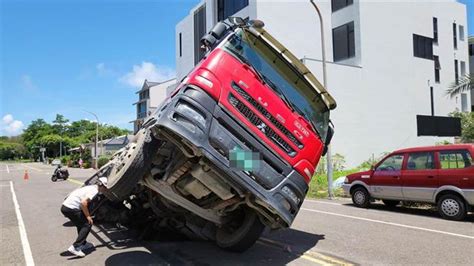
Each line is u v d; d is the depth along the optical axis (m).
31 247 8.22
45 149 102.38
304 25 28.98
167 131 5.90
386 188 12.48
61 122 122.12
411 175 11.84
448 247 7.87
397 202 13.80
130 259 7.17
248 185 5.93
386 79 30.14
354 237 8.78
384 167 12.75
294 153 6.41
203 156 5.86
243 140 6.06
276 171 6.21
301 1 28.97
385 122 29.77
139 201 9.10
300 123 6.56
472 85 23.39
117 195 7.17
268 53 6.70
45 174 41.28
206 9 34.53
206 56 6.36
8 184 26.44
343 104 27.75
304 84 6.88
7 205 15.07
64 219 11.59
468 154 10.70
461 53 37.84
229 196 6.43
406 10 32.06
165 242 8.51
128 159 6.98
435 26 35.22
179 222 8.27
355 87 28.42
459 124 31.97
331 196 16.12
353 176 13.69
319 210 12.80
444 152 11.24
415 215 11.79
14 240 8.88
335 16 30.73
